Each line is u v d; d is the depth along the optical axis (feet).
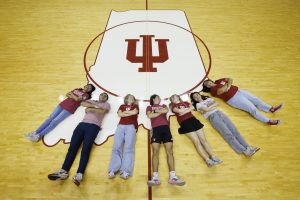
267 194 11.25
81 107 14.29
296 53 17.85
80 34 18.88
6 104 14.58
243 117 14.14
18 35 18.79
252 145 12.98
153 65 16.69
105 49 17.72
